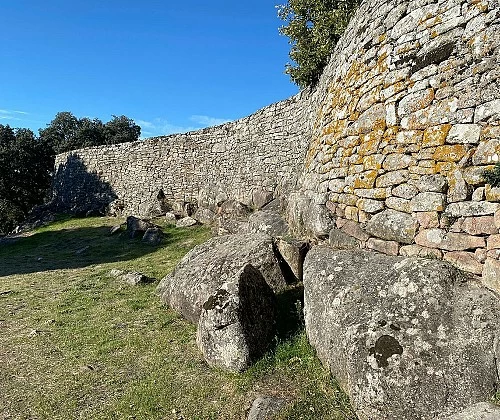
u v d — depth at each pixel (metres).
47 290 9.69
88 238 17.62
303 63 11.37
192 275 7.18
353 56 6.77
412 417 3.33
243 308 5.22
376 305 4.14
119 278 10.09
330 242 6.70
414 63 5.24
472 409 3.07
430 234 4.73
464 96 4.58
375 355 3.69
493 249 4.09
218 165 17.17
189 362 5.36
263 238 7.61
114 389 4.93
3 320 7.59
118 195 22.17
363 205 5.89
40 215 25.30
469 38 4.61
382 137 5.65
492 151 4.21
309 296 5.06
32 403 4.73
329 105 7.86
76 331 6.73
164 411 4.39
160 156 20.11
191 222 16.34
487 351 3.45
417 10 5.29
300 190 9.43
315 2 11.53
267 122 14.61
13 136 35.66
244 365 4.89
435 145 4.80
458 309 3.76
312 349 4.81
